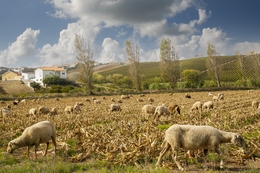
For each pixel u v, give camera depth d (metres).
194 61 141.50
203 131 10.36
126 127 17.61
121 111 27.14
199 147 10.42
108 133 15.70
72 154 13.20
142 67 153.38
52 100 50.47
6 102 49.53
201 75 104.38
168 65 74.31
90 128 17.36
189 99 43.31
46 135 12.59
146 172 9.95
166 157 11.73
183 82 80.81
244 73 85.44
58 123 20.02
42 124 12.72
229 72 101.12
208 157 11.72
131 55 72.00
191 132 10.38
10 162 11.87
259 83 77.31
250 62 92.69
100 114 24.22
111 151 12.11
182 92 66.69
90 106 35.62
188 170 10.52
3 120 22.47
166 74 74.81
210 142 10.33
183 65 133.25
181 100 41.56
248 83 78.38
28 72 142.12
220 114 22.83
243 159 11.77
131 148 12.54
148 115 22.77
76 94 61.91
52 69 123.81
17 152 13.77
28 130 12.36
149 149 11.97
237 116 20.59
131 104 36.97
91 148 12.96
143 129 16.69
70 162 11.90
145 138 13.23
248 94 49.75
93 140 14.22
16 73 145.62
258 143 13.16
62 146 13.87
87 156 12.61
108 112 26.08
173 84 74.44
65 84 96.75
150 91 67.56
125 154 11.60
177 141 10.43
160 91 67.50
